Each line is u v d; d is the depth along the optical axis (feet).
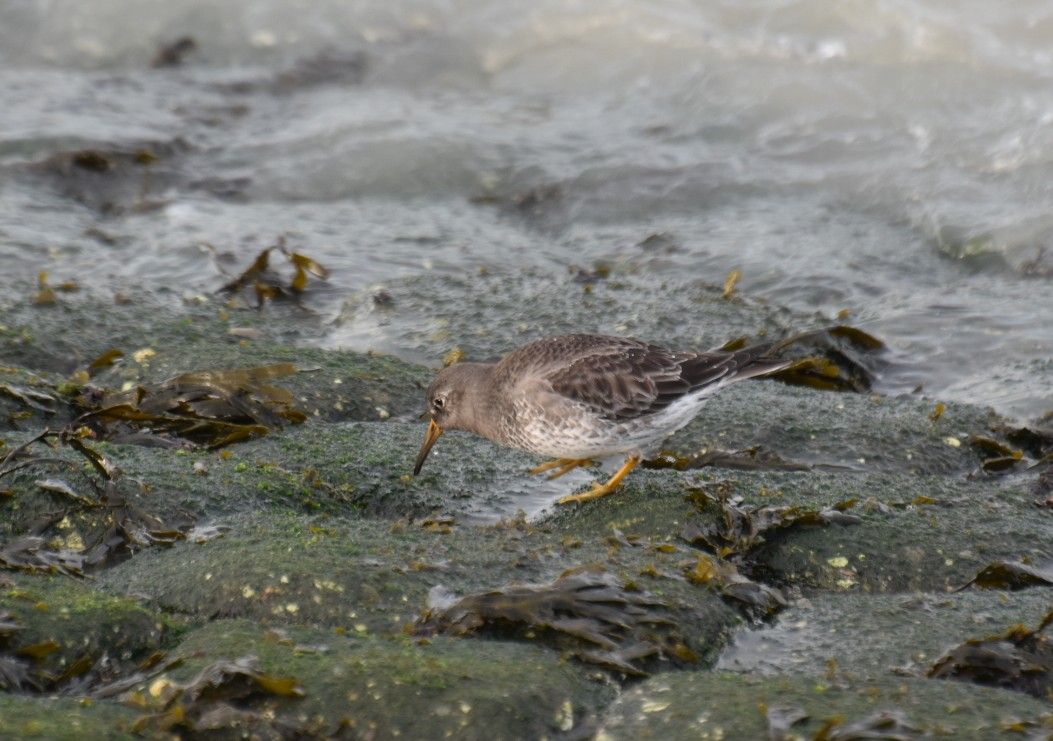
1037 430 40.63
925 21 69.00
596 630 27.32
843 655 27.58
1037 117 62.90
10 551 30.19
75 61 79.77
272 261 56.29
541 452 36.40
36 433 36.11
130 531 31.37
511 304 50.37
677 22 73.51
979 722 23.80
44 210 61.26
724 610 28.86
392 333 48.80
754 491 35.14
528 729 24.32
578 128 68.64
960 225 57.21
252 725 24.03
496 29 76.59
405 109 71.31
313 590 28.37
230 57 79.46
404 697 24.58
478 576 29.37
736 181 63.21
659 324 48.52
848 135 65.10
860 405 41.68
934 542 32.50
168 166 66.23
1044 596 30.01
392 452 37.63
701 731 23.71
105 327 46.06
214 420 38.04
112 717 23.91
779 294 54.08
